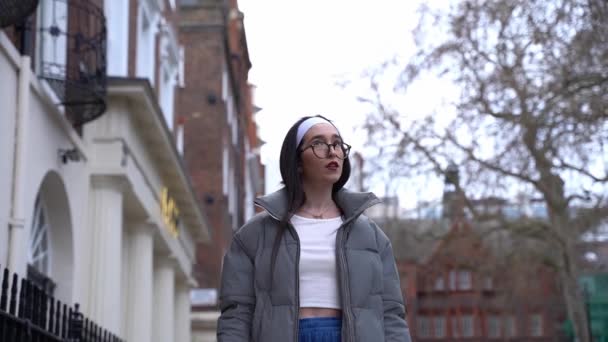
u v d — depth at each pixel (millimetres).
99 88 13734
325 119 4609
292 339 4184
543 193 27906
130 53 19438
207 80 35969
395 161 28953
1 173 11242
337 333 4234
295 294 4246
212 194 35188
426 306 83500
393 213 30953
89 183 16531
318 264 4320
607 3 17234
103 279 16359
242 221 47406
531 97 21141
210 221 34781
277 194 4484
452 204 30047
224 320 4434
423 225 31688
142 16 21094
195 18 36312
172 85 26078
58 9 14055
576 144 21328
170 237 23000
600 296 55344
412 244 31719
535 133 21719
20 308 9594
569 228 29531
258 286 4352
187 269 27453
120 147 16828
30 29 12242
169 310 23672
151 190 20359
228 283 4461
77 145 15320
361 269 4309
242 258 4480
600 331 54781
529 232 30734
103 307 16250
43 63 13078
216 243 34594
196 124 35656
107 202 16688
